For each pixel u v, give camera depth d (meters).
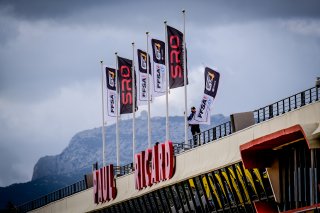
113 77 124.69
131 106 121.31
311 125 77.12
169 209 108.31
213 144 96.25
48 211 150.25
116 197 122.12
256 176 88.31
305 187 80.50
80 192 135.00
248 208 91.00
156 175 108.81
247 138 89.38
